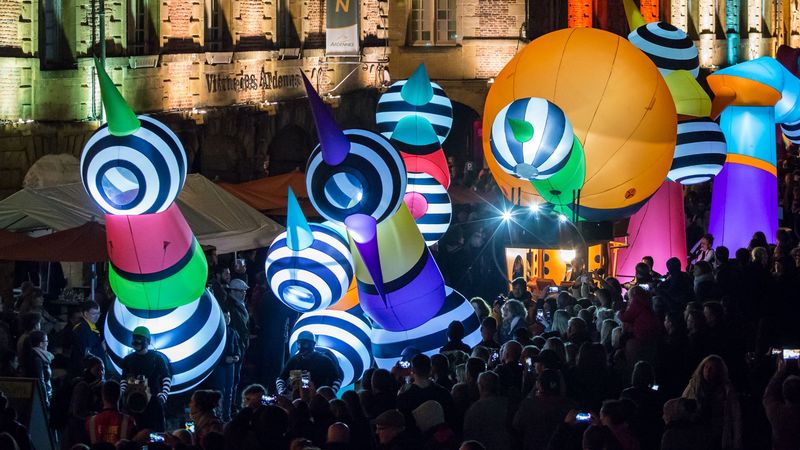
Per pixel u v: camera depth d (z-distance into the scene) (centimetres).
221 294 2325
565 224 2622
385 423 1425
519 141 2234
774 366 1902
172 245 1969
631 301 2009
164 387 1927
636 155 2402
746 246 3088
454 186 3319
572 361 1834
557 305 2270
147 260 1959
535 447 1538
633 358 1978
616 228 2988
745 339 2006
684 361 1922
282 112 4391
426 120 2498
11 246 2277
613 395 1784
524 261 2650
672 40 2720
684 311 2195
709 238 2939
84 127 3500
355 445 1499
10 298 2964
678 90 2688
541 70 2409
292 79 4456
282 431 1453
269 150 4553
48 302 2627
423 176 2436
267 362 2544
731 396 1633
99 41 3525
